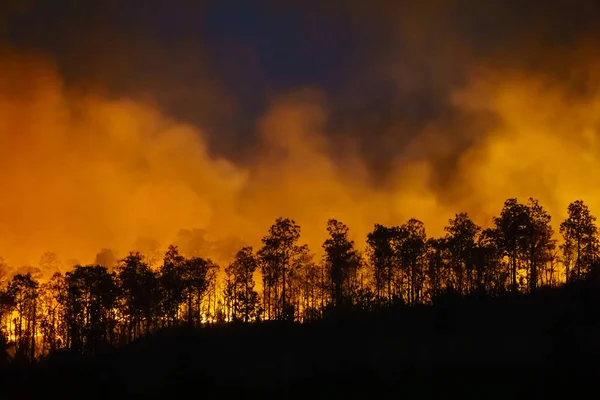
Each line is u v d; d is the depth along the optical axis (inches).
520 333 2319.1
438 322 2591.0
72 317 3161.9
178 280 3186.5
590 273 2989.7
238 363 2353.6
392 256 3201.3
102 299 3102.9
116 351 2827.3
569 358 2006.6
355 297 3097.9
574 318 2353.6
